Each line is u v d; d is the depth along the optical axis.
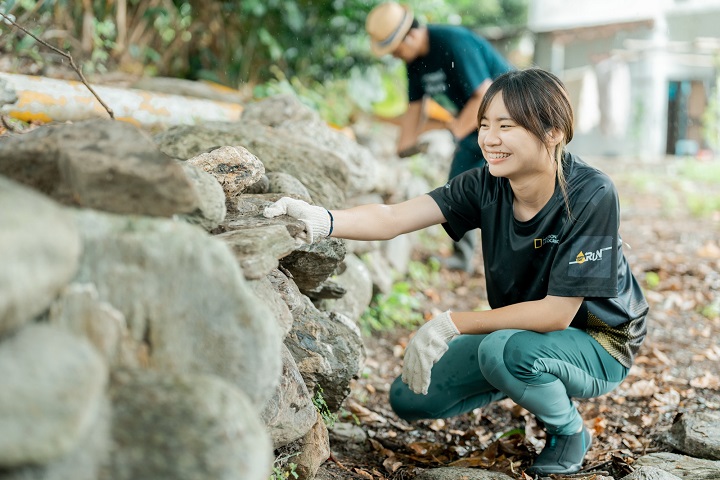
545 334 2.83
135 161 1.78
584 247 2.66
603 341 2.89
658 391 4.00
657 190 11.00
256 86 6.53
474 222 2.97
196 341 1.71
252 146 3.55
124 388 1.56
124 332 1.67
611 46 16.28
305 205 2.67
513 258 2.83
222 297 1.71
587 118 14.74
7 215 1.37
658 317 5.27
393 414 3.73
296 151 3.65
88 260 1.66
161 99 4.39
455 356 3.08
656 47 15.38
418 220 2.91
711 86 16.86
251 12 6.70
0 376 1.32
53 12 5.62
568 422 2.98
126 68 6.21
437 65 5.10
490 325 2.77
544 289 2.83
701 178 12.34
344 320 3.21
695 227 8.40
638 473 2.82
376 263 5.16
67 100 3.92
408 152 5.56
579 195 2.68
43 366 1.36
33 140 1.85
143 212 1.79
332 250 2.98
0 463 1.29
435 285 5.94
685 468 3.04
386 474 3.07
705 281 6.13
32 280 1.37
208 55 6.94
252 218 2.59
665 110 16.81
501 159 2.65
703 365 4.45
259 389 1.76
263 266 2.11
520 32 16.06
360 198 5.21
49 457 1.32
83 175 1.77
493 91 2.66
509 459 3.21
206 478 1.48
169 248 1.69
